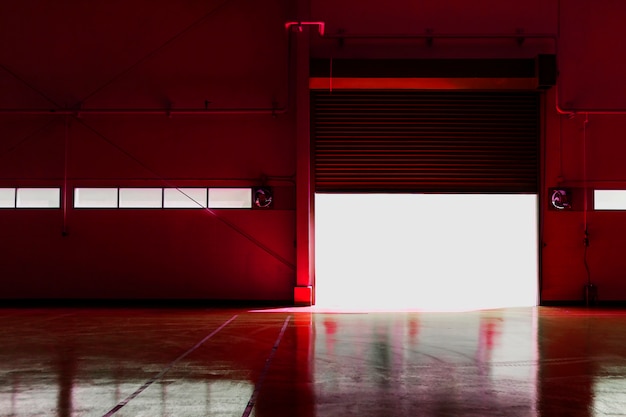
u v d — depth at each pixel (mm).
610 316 11039
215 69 13133
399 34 13008
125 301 12930
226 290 12930
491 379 6055
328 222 13094
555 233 13031
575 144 13086
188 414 4844
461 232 13055
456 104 13102
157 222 13039
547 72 12320
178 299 12922
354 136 13086
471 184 13039
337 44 13125
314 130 13109
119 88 13109
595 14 13070
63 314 11359
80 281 12969
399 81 12617
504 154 13078
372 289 13000
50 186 13102
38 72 13109
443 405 5109
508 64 12539
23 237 13047
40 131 13148
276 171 13078
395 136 13086
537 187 13070
